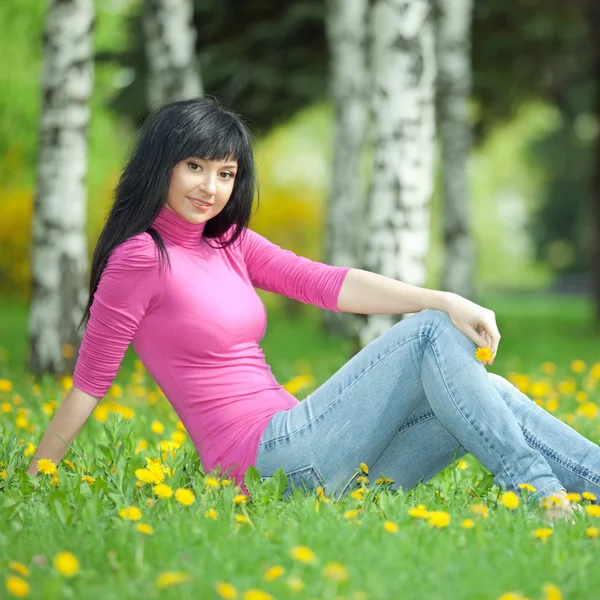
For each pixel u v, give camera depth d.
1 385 9.69
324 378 13.41
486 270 99.94
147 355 5.68
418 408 5.79
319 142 62.66
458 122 24.48
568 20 27.00
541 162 45.56
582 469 5.45
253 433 5.55
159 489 5.07
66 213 13.52
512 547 4.57
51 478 5.76
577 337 25.42
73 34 13.38
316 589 3.93
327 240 25.09
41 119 13.59
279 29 26.17
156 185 5.50
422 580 4.09
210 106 5.67
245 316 5.68
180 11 17.34
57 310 13.50
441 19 23.83
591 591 4.07
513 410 5.60
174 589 3.89
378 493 5.70
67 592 3.89
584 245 73.25
